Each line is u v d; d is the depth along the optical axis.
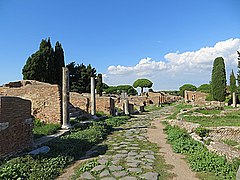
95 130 14.10
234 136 13.25
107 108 26.27
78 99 23.78
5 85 27.27
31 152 8.21
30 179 6.14
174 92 102.44
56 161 7.75
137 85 88.00
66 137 11.70
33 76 38.03
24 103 8.70
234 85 44.19
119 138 13.59
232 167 7.00
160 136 14.25
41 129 12.71
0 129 7.07
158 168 7.67
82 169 7.41
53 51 41.19
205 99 49.34
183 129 15.12
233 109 27.98
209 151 9.13
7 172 5.96
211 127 13.81
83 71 47.03
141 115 31.92
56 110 15.24
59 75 41.56
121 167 7.73
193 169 7.45
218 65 42.97
